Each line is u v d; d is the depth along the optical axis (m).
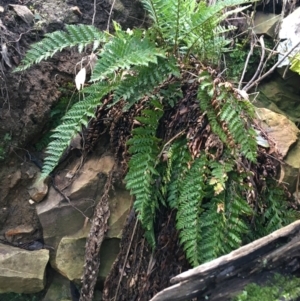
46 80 1.37
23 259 1.27
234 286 0.90
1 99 1.31
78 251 1.31
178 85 1.20
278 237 0.89
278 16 1.59
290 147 1.30
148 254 1.20
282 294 0.87
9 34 1.35
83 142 1.35
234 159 1.10
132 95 1.15
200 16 1.13
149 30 1.19
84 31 1.23
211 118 1.10
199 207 1.08
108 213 1.29
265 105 1.53
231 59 1.54
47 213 1.33
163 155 1.15
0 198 1.34
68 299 1.31
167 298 0.87
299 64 1.44
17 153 1.36
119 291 1.22
